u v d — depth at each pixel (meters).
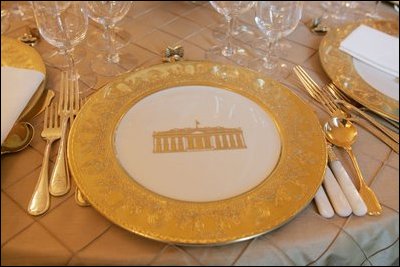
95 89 0.63
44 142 0.52
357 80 0.64
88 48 0.73
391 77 0.65
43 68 0.63
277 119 0.55
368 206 0.46
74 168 0.46
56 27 0.65
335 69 0.67
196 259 0.40
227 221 0.42
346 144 0.54
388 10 0.91
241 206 0.43
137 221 0.41
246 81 0.61
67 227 0.43
